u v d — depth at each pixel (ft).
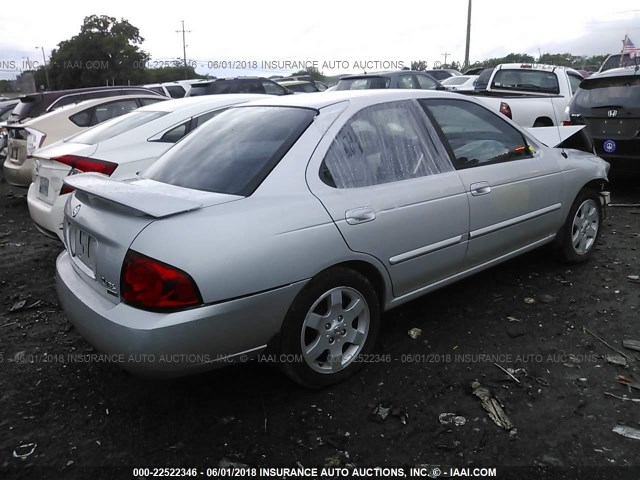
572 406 8.91
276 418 8.94
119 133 17.48
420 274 10.70
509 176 12.27
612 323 11.62
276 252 8.30
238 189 8.88
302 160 9.33
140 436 8.63
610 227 18.57
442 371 10.07
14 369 10.66
